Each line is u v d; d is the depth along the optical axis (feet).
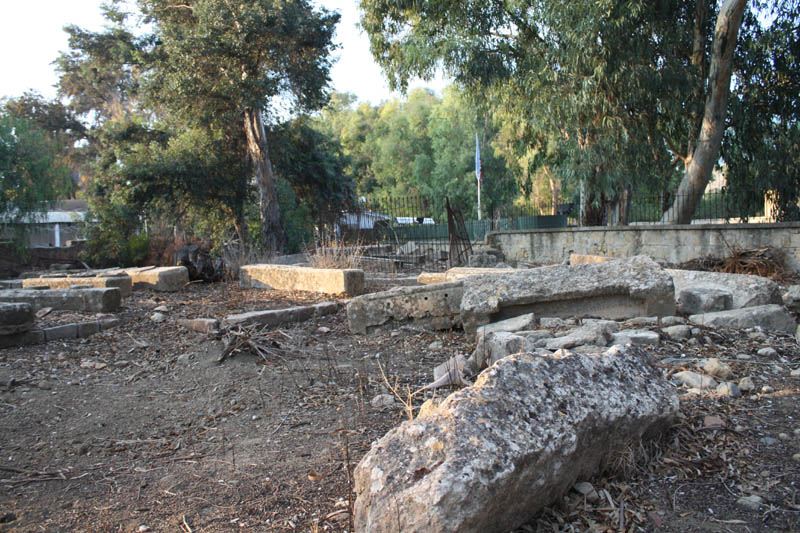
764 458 9.53
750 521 7.86
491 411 8.21
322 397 15.16
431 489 6.99
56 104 117.91
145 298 32.37
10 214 64.08
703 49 46.42
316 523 8.72
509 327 18.43
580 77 43.86
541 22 46.78
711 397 12.25
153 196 70.85
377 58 55.72
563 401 8.79
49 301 27.09
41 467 11.73
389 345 20.53
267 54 66.74
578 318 19.49
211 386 16.71
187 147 72.18
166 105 72.74
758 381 13.17
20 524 9.32
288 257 52.08
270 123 79.71
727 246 38.17
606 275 19.57
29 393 16.42
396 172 157.07
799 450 9.71
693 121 47.16
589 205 58.13
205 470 11.16
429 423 8.04
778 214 49.52
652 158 48.75
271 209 72.18
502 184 132.05
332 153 93.35
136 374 18.24
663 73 43.14
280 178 87.35
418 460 7.54
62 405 15.51
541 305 19.95
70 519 9.46
